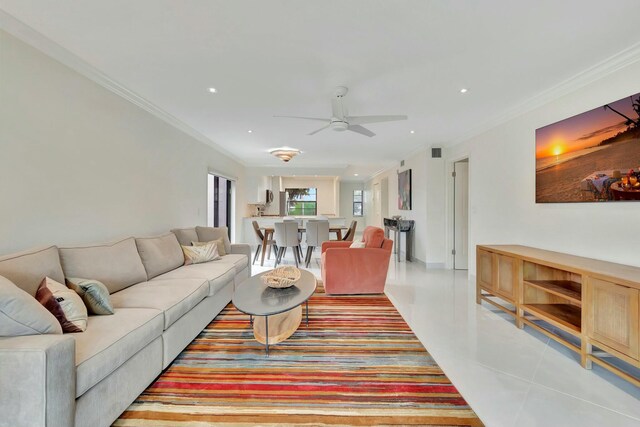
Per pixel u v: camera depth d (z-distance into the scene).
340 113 2.93
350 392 1.77
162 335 1.96
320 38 2.05
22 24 1.90
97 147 2.63
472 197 4.45
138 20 1.86
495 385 1.84
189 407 1.64
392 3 1.70
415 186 6.07
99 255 2.28
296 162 7.52
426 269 5.34
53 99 2.19
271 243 6.33
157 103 3.31
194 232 4.04
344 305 3.36
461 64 2.40
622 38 2.04
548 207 2.99
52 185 2.20
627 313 1.72
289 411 1.61
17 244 1.95
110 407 1.48
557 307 2.59
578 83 2.61
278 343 2.41
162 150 3.70
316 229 5.79
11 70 1.90
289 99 3.15
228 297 3.35
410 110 3.48
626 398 1.71
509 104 3.29
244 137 4.89
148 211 3.41
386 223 7.52
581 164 2.60
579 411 1.60
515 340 2.47
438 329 2.69
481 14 1.80
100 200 2.67
